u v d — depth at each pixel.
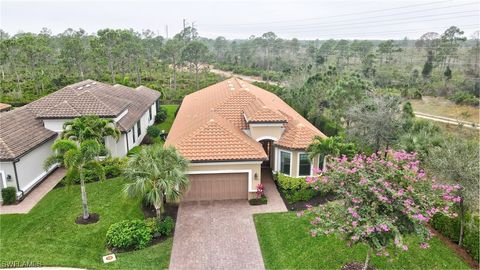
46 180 25.75
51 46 82.69
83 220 19.75
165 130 39.59
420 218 11.48
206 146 21.83
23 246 17.39
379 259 16.06
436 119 43.31
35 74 58.16
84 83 36.38
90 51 67.81
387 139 27.16
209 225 19.45
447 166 15.93
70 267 15.77
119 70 74.50
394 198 12.09
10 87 58.06
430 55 66.00
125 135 28.72
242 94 30.81
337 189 13.73
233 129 24.69
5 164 22.11
